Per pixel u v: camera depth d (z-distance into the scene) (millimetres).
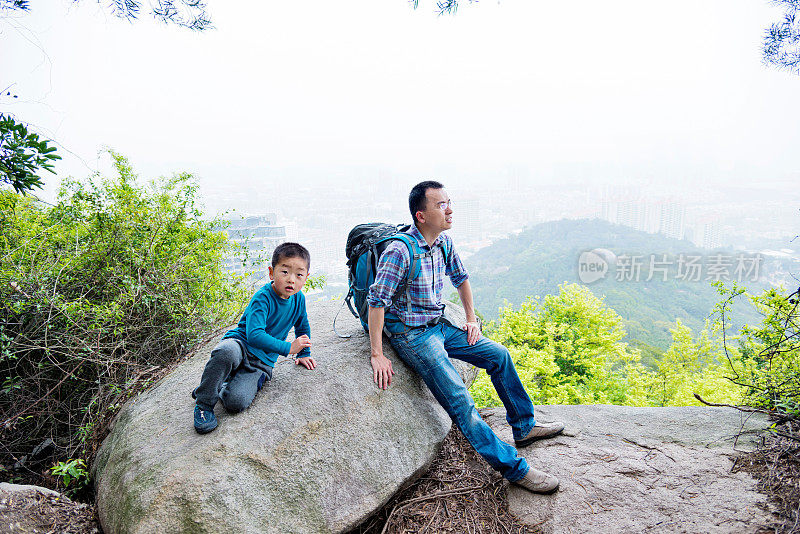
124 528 2039
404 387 2852
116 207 3977
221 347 2375
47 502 2412
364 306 3037
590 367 16266
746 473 2545
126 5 2947
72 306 3182
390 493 2422
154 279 3896
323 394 2617
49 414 3189
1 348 2977
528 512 2506
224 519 2033
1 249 3355
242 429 2367
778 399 2965
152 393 3045
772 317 3137
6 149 2436
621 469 2707
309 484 2256
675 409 3316
